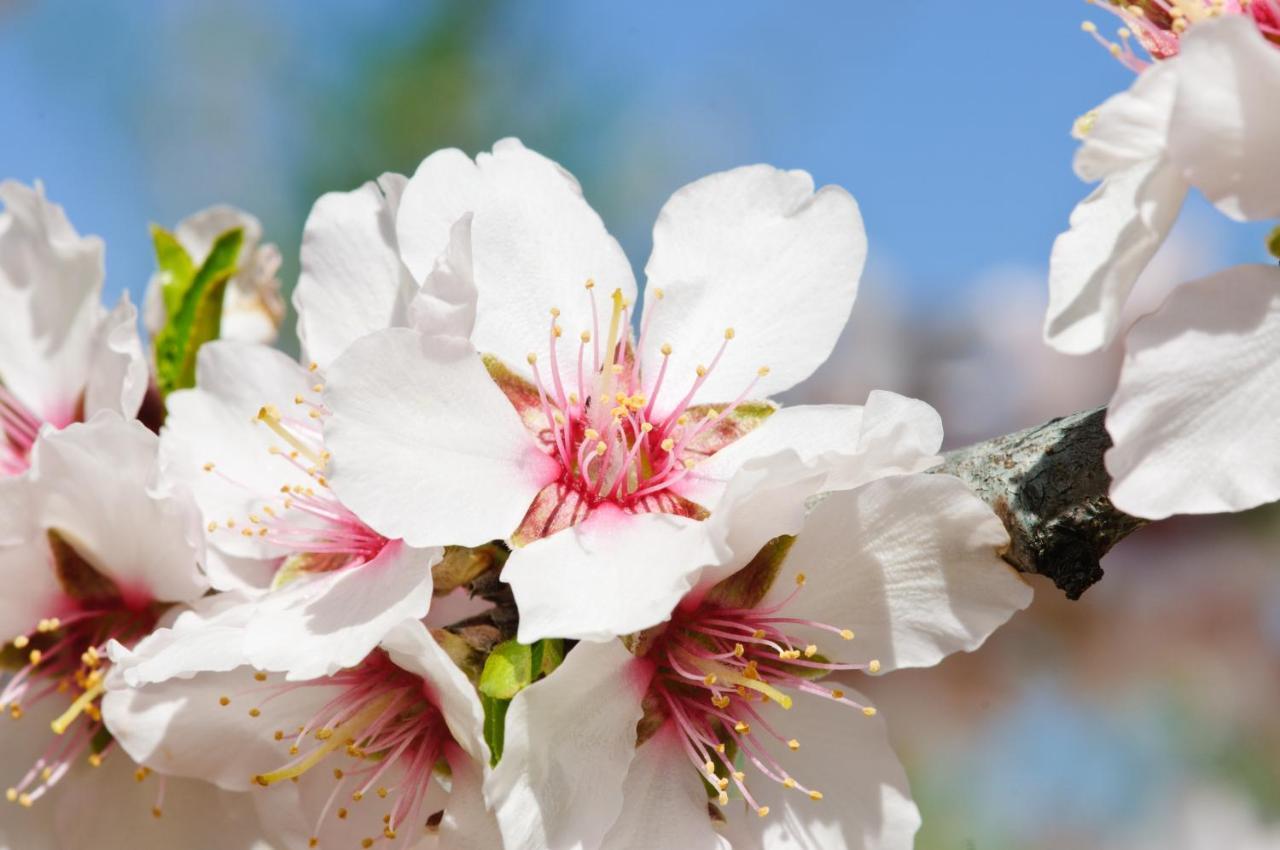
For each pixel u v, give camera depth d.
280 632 0.30
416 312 0.30
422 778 0.31
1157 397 0.29
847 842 0.31
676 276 0.31
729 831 0.31
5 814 0.32
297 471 0.32
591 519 0.30
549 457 0.31
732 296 0.31
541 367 0.31
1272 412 0.29
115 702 0.31
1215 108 0.28
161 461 0.31
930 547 0.30
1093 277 0.29
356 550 0.31
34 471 0.32
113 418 0.31
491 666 0.30
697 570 0.30
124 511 0.32
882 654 0.31
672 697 0.31
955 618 0.30
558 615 0.30
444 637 0.30
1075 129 0.30
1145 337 0.29
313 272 0.32
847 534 0.31
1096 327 0.29
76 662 0.33
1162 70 0.29
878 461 0.30
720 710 0.31
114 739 0.32
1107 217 0.29
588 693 0.30
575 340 0.31
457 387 0.30
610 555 0.30
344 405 0.30
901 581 0.31
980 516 0.30
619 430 0.31
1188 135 0.28
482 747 0.30
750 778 0.31
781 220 0.31
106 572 0.32
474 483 0.30
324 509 0.31
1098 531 0.30
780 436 0.31
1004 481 0.31
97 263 0.33
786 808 0.31
